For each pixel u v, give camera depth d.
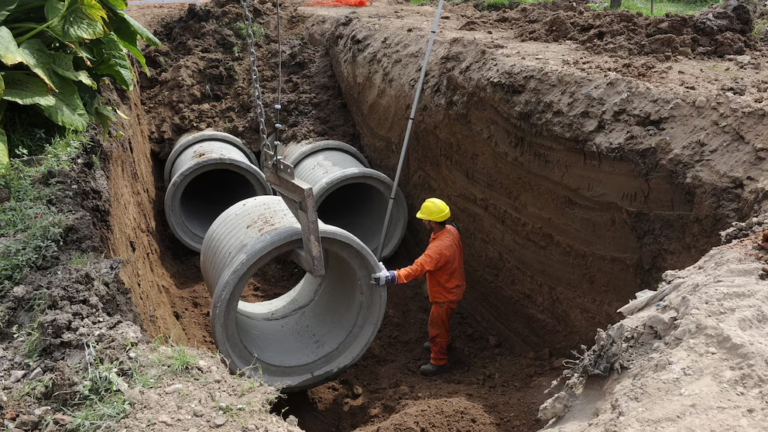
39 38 6.07
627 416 2.78
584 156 5.61
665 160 4.96
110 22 6.77
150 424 3.36
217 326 5.25
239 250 5.44
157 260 7.85
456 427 4.96
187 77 10.34
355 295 5.99
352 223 9.34
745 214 4.40
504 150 6.62
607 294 5.62
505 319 6.87
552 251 6.18
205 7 11.33
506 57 6.75
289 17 11.65
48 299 3.97
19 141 5.52
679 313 3.35
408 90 8.20
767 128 4.55
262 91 10.39
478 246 7.28
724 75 5.64
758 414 2.57
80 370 3.61
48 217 4.59
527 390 5.66
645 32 7.02
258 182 9.13
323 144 9.28
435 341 6.34
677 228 4.93
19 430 3.26
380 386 6.31
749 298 3.26
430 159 8.05
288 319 6.57
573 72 5.96
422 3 13.21
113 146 6.51
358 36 9.77
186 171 8.63
